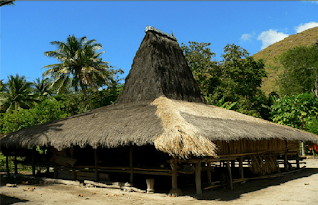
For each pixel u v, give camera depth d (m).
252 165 13.73
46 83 41.03
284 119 30.84
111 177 13.43
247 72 40.69
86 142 10.76
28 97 37.69
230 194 10.35
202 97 16.77
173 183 10.04
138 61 15.54
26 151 16.69
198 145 8.55
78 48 31.11
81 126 12.38
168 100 12.41
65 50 30.14
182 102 13.55
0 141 15.00
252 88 41.69
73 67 30.58
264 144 15.10
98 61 31.91
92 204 8.95
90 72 30.25
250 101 39.69
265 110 41.50
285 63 45.41
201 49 39.34
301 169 17.97
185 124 9.38
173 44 16.91
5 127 22.80
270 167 14.92
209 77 37.88
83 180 13.11
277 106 32.06
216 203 8.83
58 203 9.12
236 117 14.40
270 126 15.20
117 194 10.56
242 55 42.25
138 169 11.15
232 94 37.12
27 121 22.80
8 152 16.05
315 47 44.56
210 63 38.44
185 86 15.81
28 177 14.95
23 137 13.89
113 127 10.74
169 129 8.98
